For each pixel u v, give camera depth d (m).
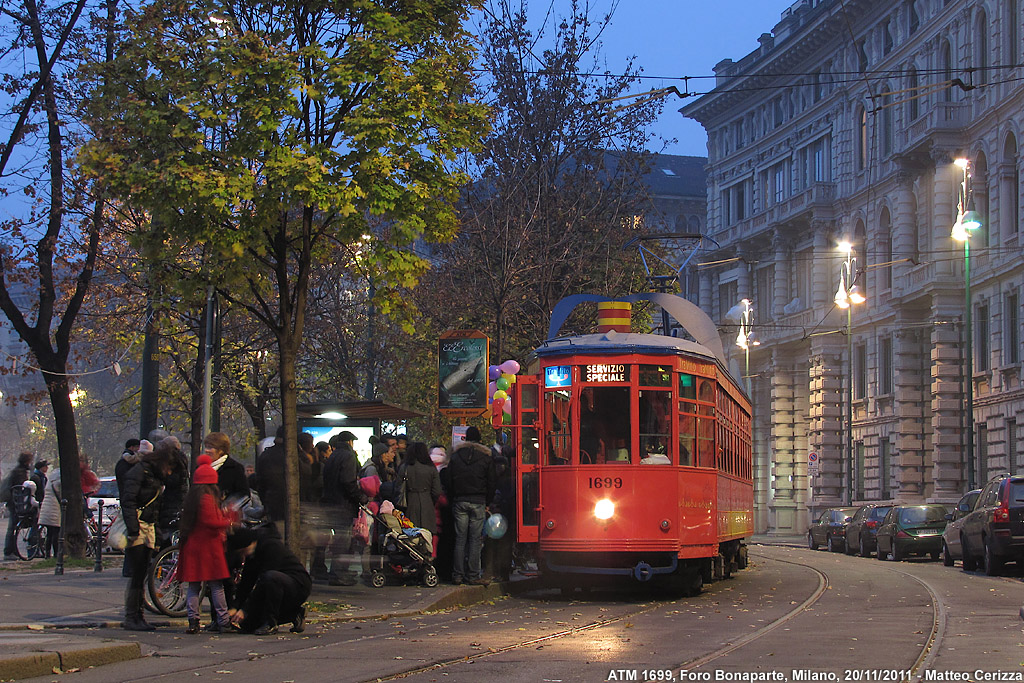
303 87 13.05
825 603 16.83
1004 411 41.88
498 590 17.58
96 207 19.88
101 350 28.88
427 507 16.75
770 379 66.06
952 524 28.03
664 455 17.47
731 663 9.84
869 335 55.28
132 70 13.44
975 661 10.03
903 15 52.69
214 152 13.25
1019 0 41.56
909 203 51.62
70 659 9.40
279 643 11.17
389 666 9.55
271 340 30.14
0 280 20.34
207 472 11.76
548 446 17.69
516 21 27.78
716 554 18.95
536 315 27.55
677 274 30.16
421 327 28.28
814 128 62.75
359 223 13.46
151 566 12.51
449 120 14.09
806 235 63.19
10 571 19.00
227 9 13.84
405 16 13.99
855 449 57.12
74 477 20.97
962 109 46.53
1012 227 42.41
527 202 26.55
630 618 14.27
